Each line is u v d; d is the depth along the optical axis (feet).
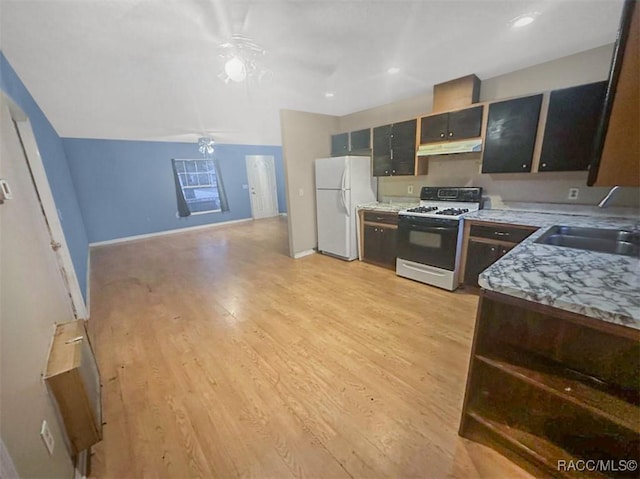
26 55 6.91
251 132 19.26
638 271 3.64
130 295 10.59
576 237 6.28
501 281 3.48
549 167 7.81
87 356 4.98
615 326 2.71
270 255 15.19
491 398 4.33
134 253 16.80
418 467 4.05
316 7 5.45
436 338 7.10
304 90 10.53
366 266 12.71
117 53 7.20
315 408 5.14
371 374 5.93
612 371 3.51
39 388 3.61
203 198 23.94
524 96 7.93
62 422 4.00
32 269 4.83
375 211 12.11
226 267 13.47
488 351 4.15
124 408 5.28
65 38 6.35
